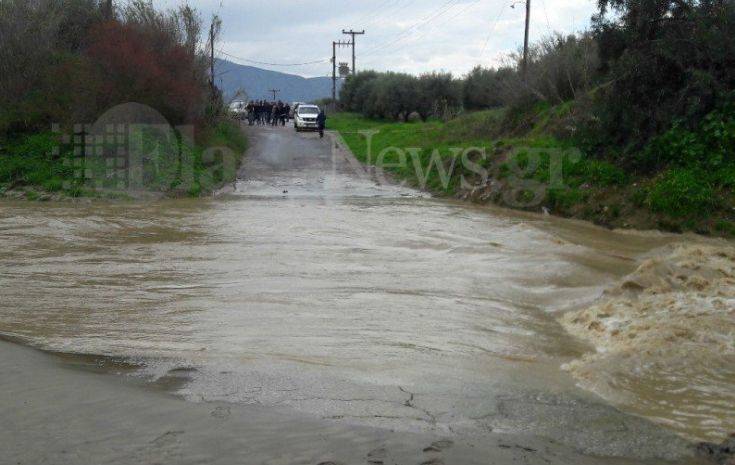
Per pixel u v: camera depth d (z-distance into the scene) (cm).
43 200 2050
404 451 448
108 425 477
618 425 514
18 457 428
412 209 1927
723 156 1662
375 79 5984
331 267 1112
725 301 859
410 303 888
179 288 951
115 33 2717
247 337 719
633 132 1878
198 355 649
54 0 2977
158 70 2680
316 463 428
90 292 922
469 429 494
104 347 675
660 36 1867
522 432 495
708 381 617
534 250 1270
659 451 474
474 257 1205
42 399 522
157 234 1422
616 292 932
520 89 2928
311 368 615
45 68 2689
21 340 699
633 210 1675
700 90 1762
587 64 2609
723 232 1502
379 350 686
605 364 656
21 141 2494
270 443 454
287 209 1862
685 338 723
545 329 804
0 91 2616
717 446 482
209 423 483
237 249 1261
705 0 1836
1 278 1002
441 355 680
